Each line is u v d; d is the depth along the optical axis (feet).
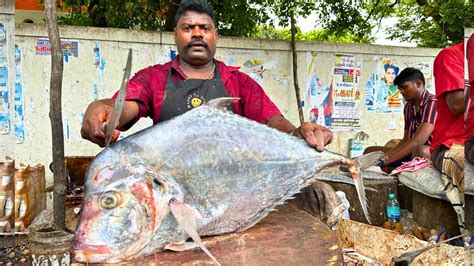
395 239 9.96
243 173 6.08
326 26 23.58
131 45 17.58
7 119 13.64
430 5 21.44
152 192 5.21
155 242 5.35
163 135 5.61
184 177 5.58
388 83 20.79
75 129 17.29
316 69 19.72
